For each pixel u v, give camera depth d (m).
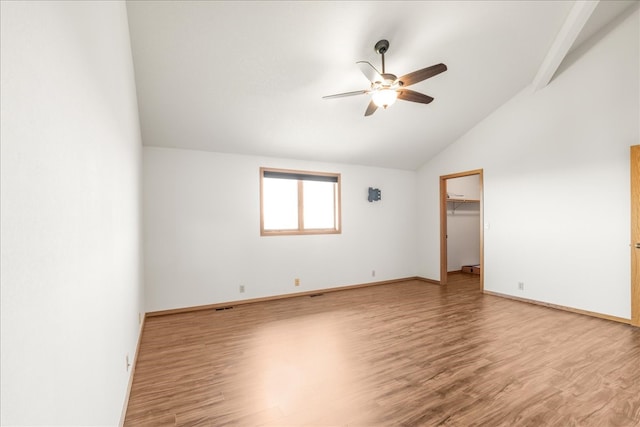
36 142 0.63
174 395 2.10
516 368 2.41
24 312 0.57
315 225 5.27
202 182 4.27
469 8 2.86
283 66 3.10
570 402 1.97
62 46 0.79
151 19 2.42
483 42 3.32
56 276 0.74
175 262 4.07
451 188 6.92
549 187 4.12
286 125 4.08
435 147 5.52
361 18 2.72
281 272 4.80
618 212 3.49
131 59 2.61
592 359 2.55
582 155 3.79
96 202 1.18
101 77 1.29
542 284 4.20
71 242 0.86
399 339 3.04
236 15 2.52
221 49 2.80
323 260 5.20
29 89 0.60
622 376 2.28
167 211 4.05
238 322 3.62
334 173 5.36
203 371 2.43
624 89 3.44
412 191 6.30
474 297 4.73
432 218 5.95
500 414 1.86
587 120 3.74
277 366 2.50
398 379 2.27
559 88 3.99
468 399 2.01
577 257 3.84
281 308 4.21
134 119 2.86
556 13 3.20
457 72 3.72
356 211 5.58
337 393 2.10
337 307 4.23
